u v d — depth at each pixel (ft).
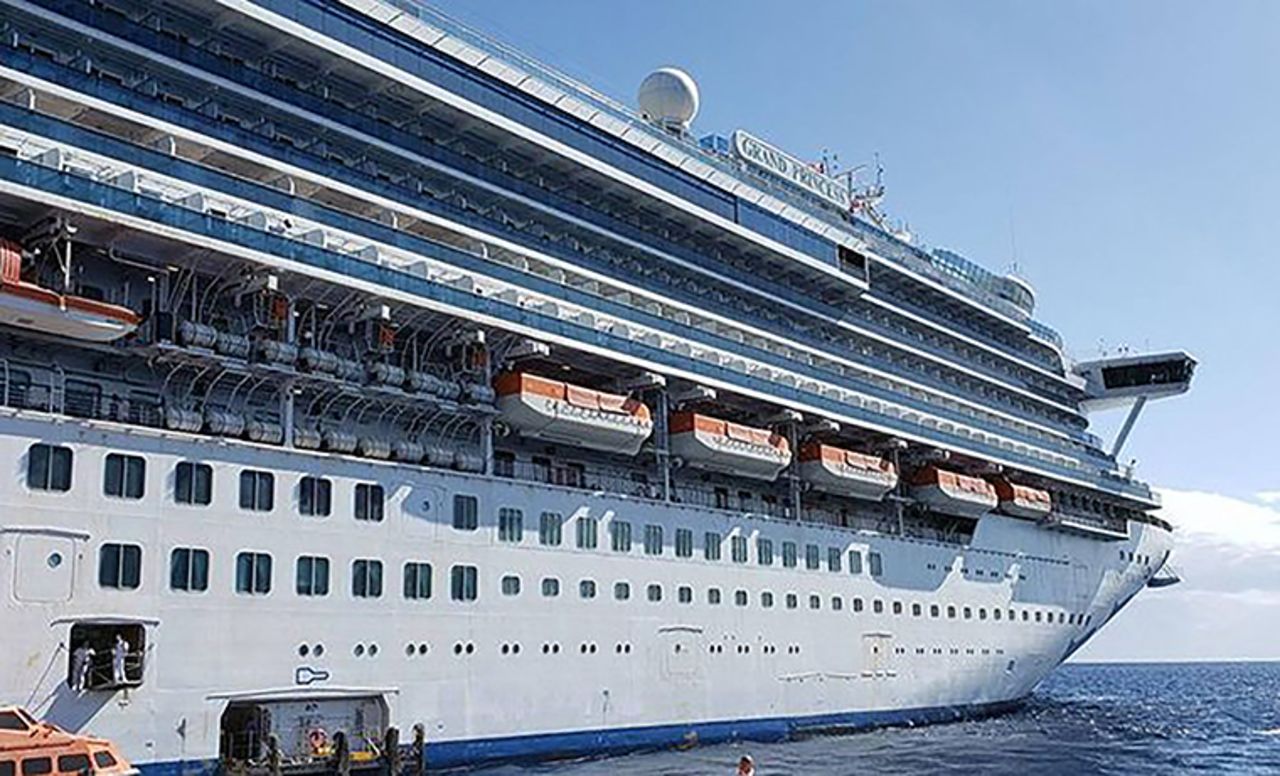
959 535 182.60
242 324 100.68
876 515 172.55
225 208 95.81
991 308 199.82
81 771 72.59
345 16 108.68
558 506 119.44
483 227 119.75
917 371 183.32
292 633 95.30
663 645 127.75
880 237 183.83
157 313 91.97
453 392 111.14
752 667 138.31
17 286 81.97
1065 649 201.87
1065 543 204.44
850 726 151.74
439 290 107.96
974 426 184.44
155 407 95.25
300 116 105.29
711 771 114.52
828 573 152.25
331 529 99.35
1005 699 186.91
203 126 97.04
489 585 111.24
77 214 84.48
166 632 87.97
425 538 106.42
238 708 95.09
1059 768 133.59
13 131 85.15
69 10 92.63
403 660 102.73
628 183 135.13
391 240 108.78
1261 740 185.37
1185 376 221.87
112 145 90.27
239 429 95.20
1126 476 219.82
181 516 90.17
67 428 85.46
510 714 110.93
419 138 116.06
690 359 134.51
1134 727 197.57
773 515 151.02
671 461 137.59
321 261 98.53
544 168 130.52
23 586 81.82
